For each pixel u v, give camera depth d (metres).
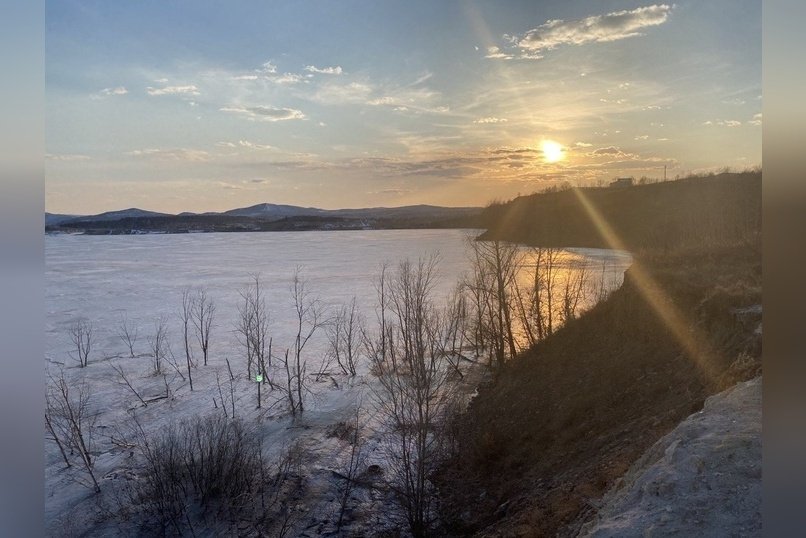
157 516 20.17
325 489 21.34
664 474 9.62
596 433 18.33
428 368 30.55
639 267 27.45
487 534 15.24
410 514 18.36
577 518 12.66
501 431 22.11
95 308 58.88
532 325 39.22
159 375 36.41
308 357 40.16
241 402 31.22
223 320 53.06
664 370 19.64
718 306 20.14
